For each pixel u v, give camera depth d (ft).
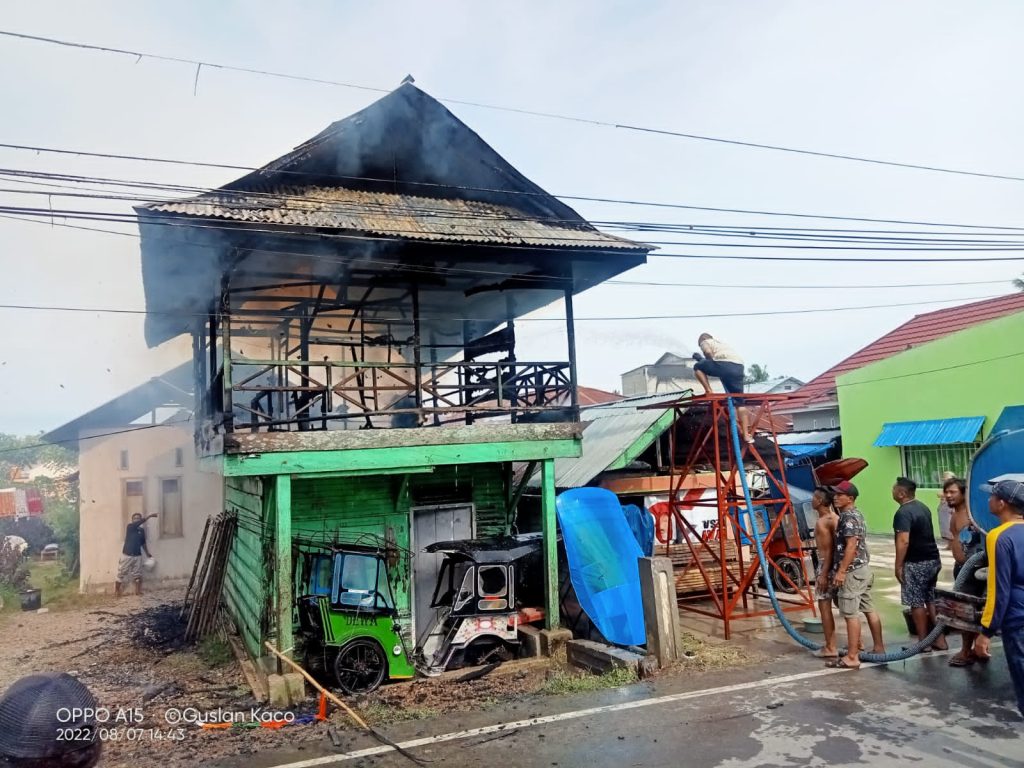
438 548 31.58
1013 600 16.92
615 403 55.42
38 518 80.74
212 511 56.49
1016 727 19.34
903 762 17.62
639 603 31.01
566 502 32.83
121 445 55.47
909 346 77.41
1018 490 17.52
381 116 35.76
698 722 21.11
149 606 49.11
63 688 7.57
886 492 68.64
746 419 35.17
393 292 37.70
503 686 26.76
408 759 19.75
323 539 32.65
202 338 40.40
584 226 36.73
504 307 42.57
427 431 30.48
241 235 27.76
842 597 25.77
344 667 26.91
